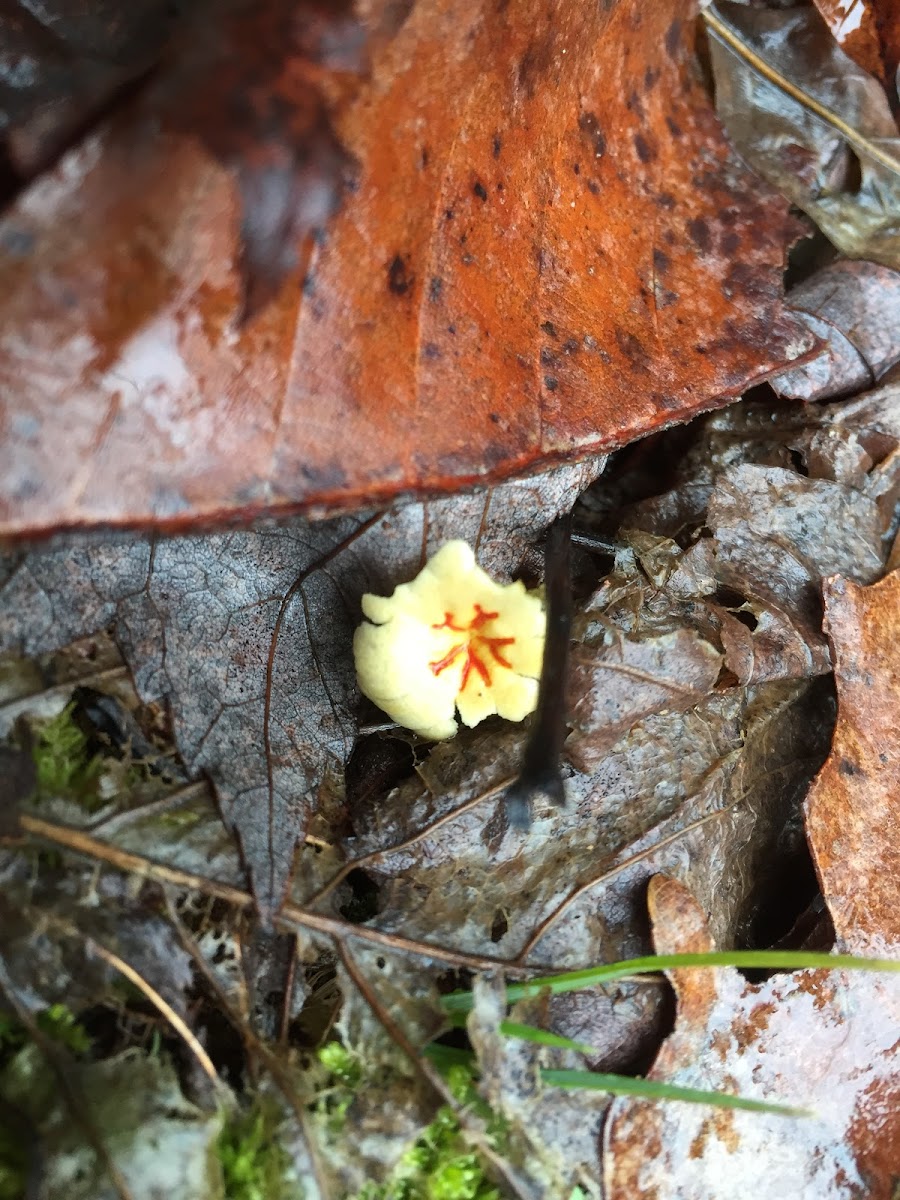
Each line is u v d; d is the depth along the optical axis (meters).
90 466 0.05
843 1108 0.09
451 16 0.06
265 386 0.06
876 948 0.09
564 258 0.08
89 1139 0.06
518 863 0.08
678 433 0.11
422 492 0.07
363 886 0.08
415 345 0.07
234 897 0.07
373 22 0.06
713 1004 0.08
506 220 0.08
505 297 0.07
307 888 0.08
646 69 0.09
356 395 0.06
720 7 0.10
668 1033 0.08
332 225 0.06
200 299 0.06
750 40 0.10
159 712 0.08
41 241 0.05
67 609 0.07
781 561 0.10
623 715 0.09
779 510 0.10
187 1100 0.07
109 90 0.06
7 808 0.07
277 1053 0.07
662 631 0.09
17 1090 0.06
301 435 0.06
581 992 0.08
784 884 0.10
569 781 0.09
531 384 0.08
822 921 0.09
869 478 0.11
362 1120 0.07
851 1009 0.09
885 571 0.10
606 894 0.08
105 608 0.08
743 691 0.10
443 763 0.09
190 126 0.05
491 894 0.08
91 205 0.05
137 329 0.05
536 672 0.08
